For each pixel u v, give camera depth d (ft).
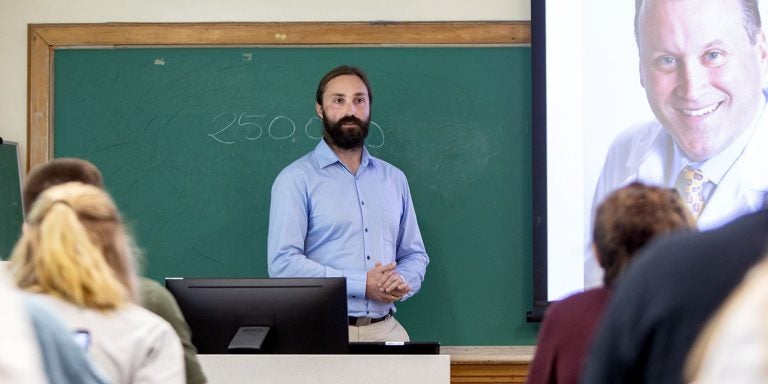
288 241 16.94
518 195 18.03
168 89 18.07
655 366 5.56
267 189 18.08
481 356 17.87
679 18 17.10
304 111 18.03
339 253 17.17
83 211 7.94
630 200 7.82
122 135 18.07
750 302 2.67
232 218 18.08
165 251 18.04
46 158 18.06
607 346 5.80
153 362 7.89
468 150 18.04
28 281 7.73
